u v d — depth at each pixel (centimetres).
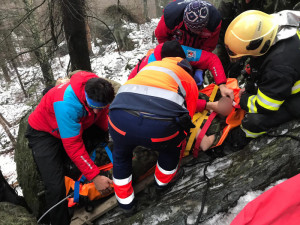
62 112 188
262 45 162
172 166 187
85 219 220
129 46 1659
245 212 117
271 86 164
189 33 221
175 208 172
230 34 174
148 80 161
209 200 162
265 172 158
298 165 148
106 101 180
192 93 173
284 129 180
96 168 208
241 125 206
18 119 1662
